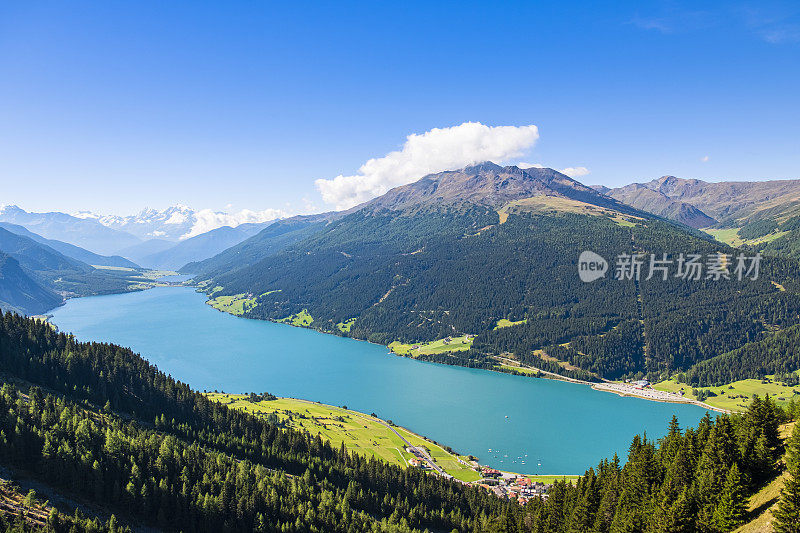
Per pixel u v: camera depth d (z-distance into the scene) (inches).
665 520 3238.2
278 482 6225.4
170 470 5743.1
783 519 2566.4
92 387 7406.5
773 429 3565.5
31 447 5162.4
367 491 6742.1
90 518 4771.2
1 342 7396.7
